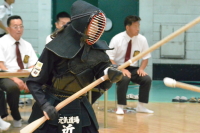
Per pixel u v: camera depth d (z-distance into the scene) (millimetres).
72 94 4180
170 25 19156
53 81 4168
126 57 10008
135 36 9945
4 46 8125
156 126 7957
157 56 19188
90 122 4254
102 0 19016
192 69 19125
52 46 3965
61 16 8578
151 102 11898
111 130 7516
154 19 19156
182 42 19062
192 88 3752
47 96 4207
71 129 4086
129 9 19094
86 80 4152
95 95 7020
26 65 8453
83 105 4254
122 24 19109
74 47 3979
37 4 18016
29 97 12508
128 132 7312
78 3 4098
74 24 4020
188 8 19141
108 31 19125
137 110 9977
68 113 4105
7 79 7590
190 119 8820
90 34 3951
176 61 19172
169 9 19078
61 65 4043
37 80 4035
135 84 10406
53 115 3904
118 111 9625
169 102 11922
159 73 19203
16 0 17984
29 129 3881
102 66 4250
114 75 3945
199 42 19047
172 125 8055
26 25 18094
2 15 11133
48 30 18141
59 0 18625
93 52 4141
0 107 7305
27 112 9859
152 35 18969
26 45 8445
